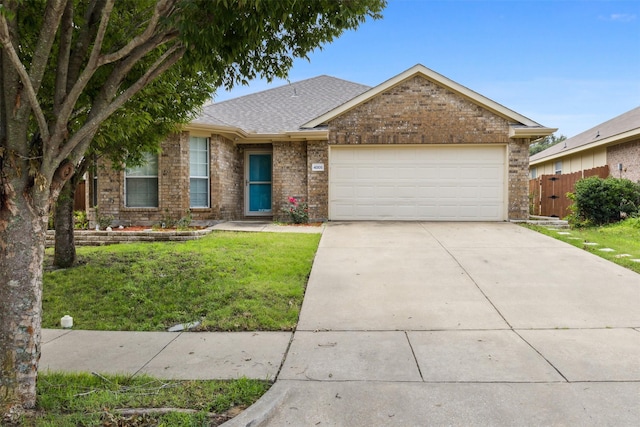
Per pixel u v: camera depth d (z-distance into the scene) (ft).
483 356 13.11
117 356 13.39
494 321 16.21
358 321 16.40
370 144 39.60
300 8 11.89
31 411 9.61
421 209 40.06
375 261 24.82
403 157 40.04
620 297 18.63
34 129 13.98
